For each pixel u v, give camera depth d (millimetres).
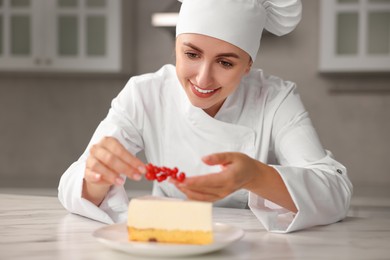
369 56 3131
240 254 955
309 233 1162
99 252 959
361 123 3506
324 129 3527
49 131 3723
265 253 963
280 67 3535
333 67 3164
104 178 1167
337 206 1264
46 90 3713
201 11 1315
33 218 1316
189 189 1058
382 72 3318
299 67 3525
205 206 966
